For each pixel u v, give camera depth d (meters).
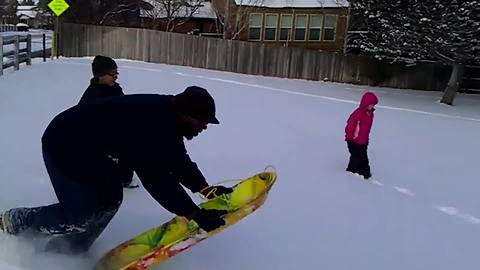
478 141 9.05
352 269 3.22
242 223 3.69
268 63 18.88
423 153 7.46
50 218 2.51
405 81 19.09
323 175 5.46
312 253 3.36
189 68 17.70
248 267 3.01
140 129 2.23
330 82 19.00
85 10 25.14
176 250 2.49
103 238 3.04
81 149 2.32
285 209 4.17
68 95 8.57
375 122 10.06
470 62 16.38
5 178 3.92
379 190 5.16
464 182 5.96
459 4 13.70
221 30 27.81
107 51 19.11
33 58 17.06
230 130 7.27
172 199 2.26
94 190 2.38
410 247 3.75
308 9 25.98
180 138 2.30
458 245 3.92
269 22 26.16
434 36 14.31
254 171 5.28
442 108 14.15
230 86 13.38
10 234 2.65
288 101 11.70
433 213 4.64
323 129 8.37
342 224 4.02
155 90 10.70
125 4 26.22
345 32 23.44
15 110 6.75
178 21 27.95
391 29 15.27
